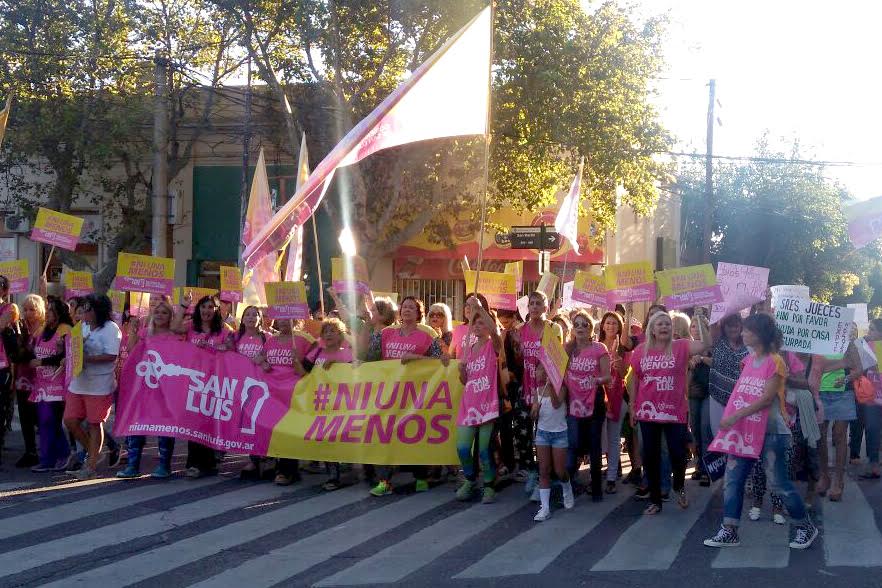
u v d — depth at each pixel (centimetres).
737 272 1154
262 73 2188
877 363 973
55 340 999
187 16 2348
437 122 890
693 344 874
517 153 2242
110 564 654
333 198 2255
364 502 883
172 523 779
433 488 960
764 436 704
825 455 928
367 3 2000
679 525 791
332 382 956
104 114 2166
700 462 991
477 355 878
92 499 872
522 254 2592
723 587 602
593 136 2102
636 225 3012
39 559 663
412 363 933
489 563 662
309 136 2308
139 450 985
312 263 2444
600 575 631
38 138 2114
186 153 2458
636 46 2162
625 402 984
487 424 875
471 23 886
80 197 2559
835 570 643
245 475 997
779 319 830
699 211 3822
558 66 2027
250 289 1306
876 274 5062
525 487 954
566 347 865
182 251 2573
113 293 1190
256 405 971
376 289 2608
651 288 1061
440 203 2300
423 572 640
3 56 2091
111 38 2158
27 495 887
